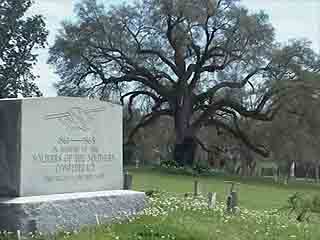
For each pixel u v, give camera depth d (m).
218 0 51.12
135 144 69.12
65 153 11.67
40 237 9.89
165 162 50.47
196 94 55.59
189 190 27.75
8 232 9.95
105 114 12.78
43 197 10.85
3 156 10.88
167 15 50.31
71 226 10.95
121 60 53.22
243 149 73.62
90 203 11.50
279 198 26.91
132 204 12.59
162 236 10.01
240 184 38.94
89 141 12.30
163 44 53.22
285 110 52.94
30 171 10.88
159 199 16.44
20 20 44.47
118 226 10.84
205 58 52.88
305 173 88.69
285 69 50.97
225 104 54.22
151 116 56.56
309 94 50.59
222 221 12.88
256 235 11.52
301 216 15.55
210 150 70.00
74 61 51.66
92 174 12.33
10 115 10.87
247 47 51.06
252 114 53.66
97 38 51.69
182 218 12.41
